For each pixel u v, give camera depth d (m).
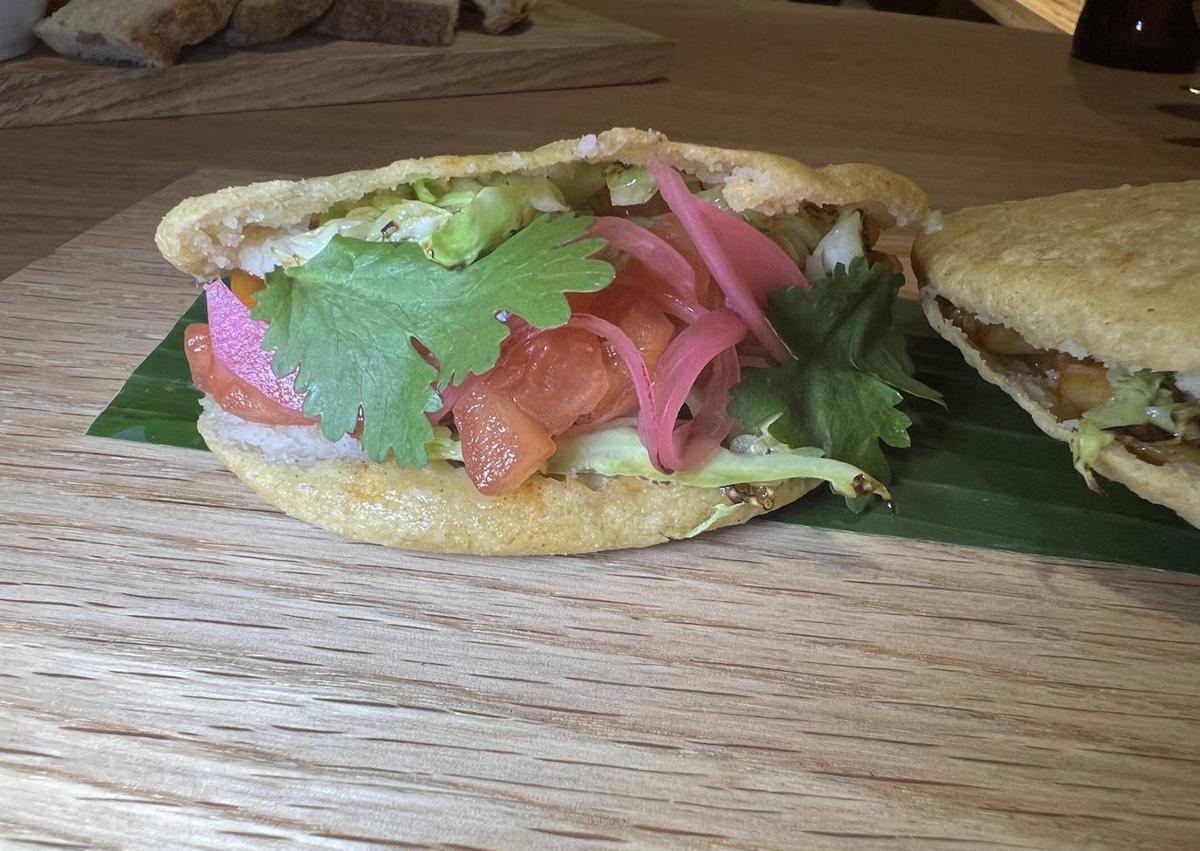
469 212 0.13
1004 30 0.47
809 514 0.15
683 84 0.37
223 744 0.11
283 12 0.32
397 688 0.12
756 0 0.52
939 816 0.11
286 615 0.13
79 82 0.29
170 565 0.13
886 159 0.29
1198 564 0.14
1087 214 0.17
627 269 0.14
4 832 0.10
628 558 0.14
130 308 0.20
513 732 0.11
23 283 0.20
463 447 0.13
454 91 0.34
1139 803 0.11
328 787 0.11
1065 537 0.14
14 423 0.16
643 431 0.14
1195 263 0.14
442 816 0.10
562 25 0.38
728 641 0.13
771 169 0.14
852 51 0.42
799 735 0.11
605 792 0.11
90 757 0.11
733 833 0.10
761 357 0.15
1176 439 0.14
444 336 0.13
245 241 0.14
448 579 0.13
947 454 0.16
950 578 0.14
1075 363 0.15
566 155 0.14
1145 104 0.36
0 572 0.13
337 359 0.13
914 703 0.12
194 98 0.31
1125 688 0.12
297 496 0.14
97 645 0.12
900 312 0.20
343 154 0.28
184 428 0.16
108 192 0.25
